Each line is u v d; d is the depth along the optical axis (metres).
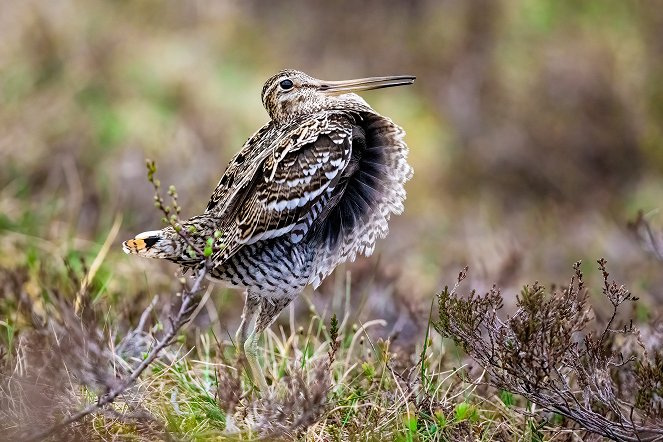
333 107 9.20
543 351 7.76
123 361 8.65
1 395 8.06
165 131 16.38
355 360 9.31
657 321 9.73
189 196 14.17
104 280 11.01
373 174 9.00
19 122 15.51
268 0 21.50
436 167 18.36
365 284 11.57
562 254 14.88
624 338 9.59
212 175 15.11
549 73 19.45
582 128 18.84
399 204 8.99
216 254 8.62
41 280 10.29
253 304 8.97
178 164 15.00
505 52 20.28
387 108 19.36
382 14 21.52
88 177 14.46
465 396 8.62
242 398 8.07
